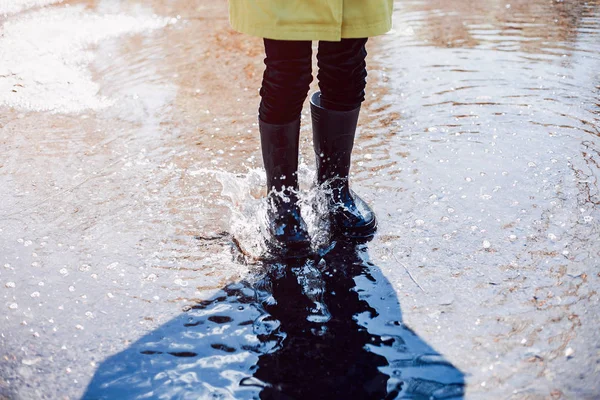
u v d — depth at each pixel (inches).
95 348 63.6
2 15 184.7
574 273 71.3
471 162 97.1
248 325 66.1
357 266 75.3
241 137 108.8
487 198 87.4
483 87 125.6
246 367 60.2
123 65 144.6
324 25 70.4
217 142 107.3
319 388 57.4
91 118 118.2
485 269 73.0
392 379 57.9
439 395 55.9
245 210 87.8
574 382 56.3
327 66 77.5
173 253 79.0
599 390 55.2
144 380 59.2
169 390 57.9
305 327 65.4
